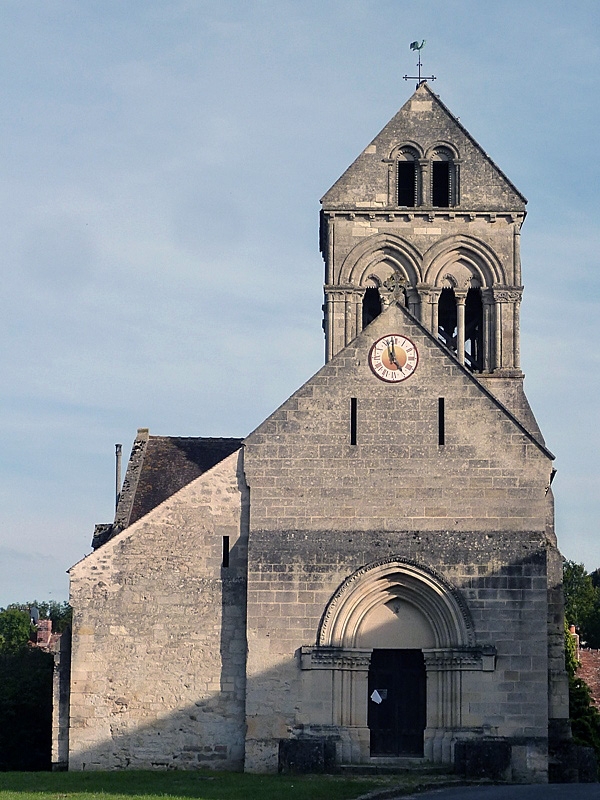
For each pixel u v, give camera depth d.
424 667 46.88
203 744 46.91
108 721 47.16
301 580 46.88
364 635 47.06
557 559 48.75
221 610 47.62
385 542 47.00
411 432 47.66
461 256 55.75
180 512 48.12
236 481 48.16
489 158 56.19
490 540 46.81
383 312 48.50
